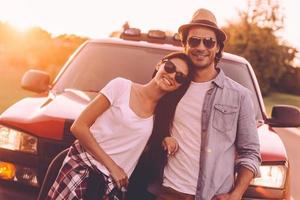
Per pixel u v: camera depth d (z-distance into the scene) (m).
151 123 3.52
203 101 3.56
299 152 13.88
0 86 21.31
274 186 4.28
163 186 3.69
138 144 3.51
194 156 3.57
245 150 3.61
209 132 3.55
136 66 5.82
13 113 4.57
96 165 3.47
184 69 3.46
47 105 4.71
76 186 3.44
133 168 3.58
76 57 6.00
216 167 3.55
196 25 3.60
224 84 3.59
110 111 3.49
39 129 4.33
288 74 57.72
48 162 4.27
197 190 3.55
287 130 20.00
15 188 4.34
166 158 3.69
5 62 38.69
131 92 3.49
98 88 5.57
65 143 4.26
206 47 3.57
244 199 4.22
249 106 3.61
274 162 4.30
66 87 5.55
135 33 6.66
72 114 4.45
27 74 5.49
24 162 4.32
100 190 3.45
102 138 3.49
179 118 3.59
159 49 6.08
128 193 3.92
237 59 6.10
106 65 5.81
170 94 3.57
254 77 5.91
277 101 49.94
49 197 3.51
